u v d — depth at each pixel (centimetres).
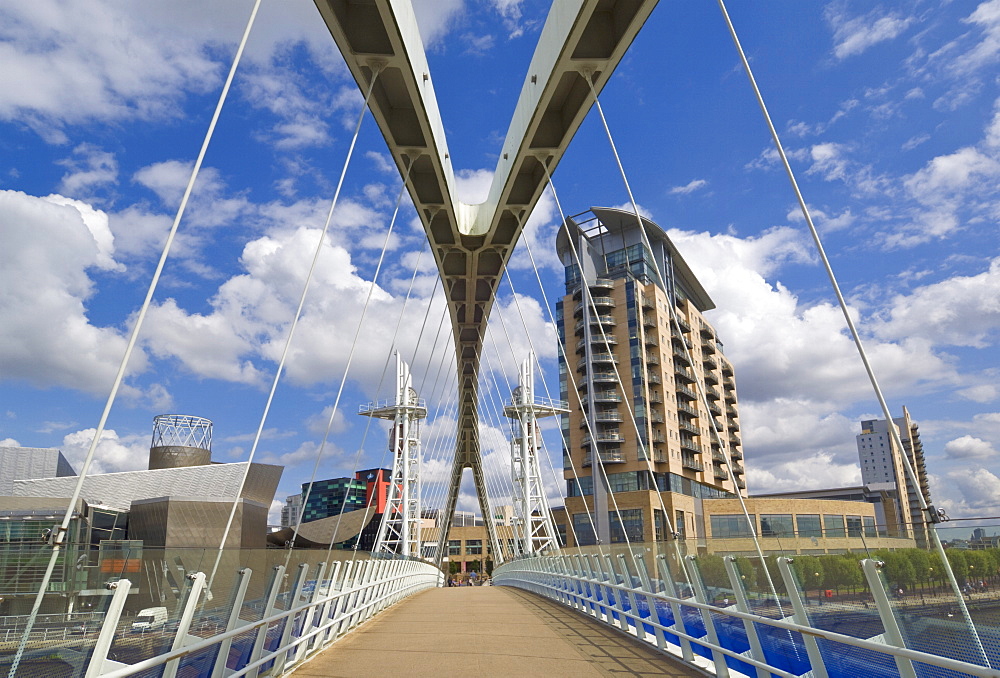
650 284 9175
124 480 5491
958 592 474
